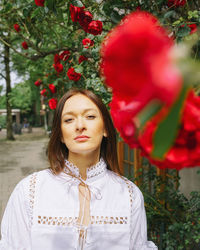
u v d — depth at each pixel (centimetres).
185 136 28
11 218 146
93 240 140
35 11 247
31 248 139
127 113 24
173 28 182
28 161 1177
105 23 251
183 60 20
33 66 389
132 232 153
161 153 21
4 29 343
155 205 361
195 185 394
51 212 141
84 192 149
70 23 252
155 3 212
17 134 2705
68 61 303
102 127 142
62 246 137
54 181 148
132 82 19
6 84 1812
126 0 228
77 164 150
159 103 20
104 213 145
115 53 19
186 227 268
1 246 143
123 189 155
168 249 273
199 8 237
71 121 138
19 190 148
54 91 305
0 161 1179
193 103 26
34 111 4725
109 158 163
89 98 140
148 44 18
